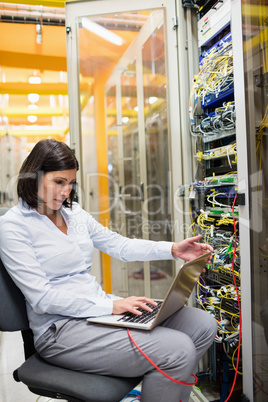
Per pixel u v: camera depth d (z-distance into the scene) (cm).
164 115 224
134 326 96
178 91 193
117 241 138
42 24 329
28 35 356
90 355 96
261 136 133
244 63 130
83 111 211
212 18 169
